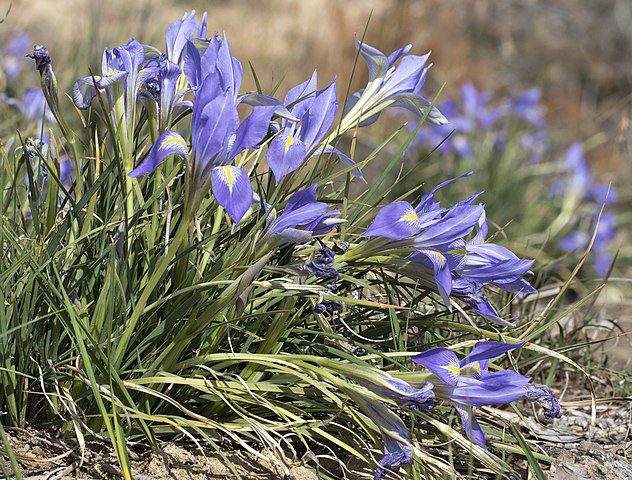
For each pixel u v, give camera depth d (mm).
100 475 924
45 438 945
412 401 915
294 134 950
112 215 982
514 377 924
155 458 934
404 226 926
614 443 1074
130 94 946
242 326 978
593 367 1183
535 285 1313
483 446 938
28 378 955
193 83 938
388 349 1021
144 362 949
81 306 953
